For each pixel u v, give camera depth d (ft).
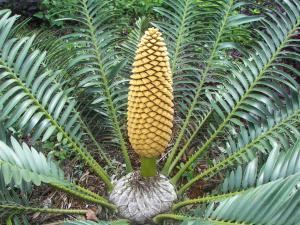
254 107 2.96
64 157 3.57
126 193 2.89
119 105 3.23
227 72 3.34
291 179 1.94
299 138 2.37
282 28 3.03
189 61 3.31
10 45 2.74
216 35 3.24
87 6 3.19
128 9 5.36
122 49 3.54
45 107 2.88
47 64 3.14
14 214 2.61
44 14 5.23
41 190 3.39
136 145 2.77
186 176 3.52
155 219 2.88
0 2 5.22
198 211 2.50
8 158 2.17
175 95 3.35
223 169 3.13
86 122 3.25
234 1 3.17
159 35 2.56
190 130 3.59
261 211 1.94
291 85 2.88
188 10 3.28
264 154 2.83
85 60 3.15
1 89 2.65
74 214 2.97
